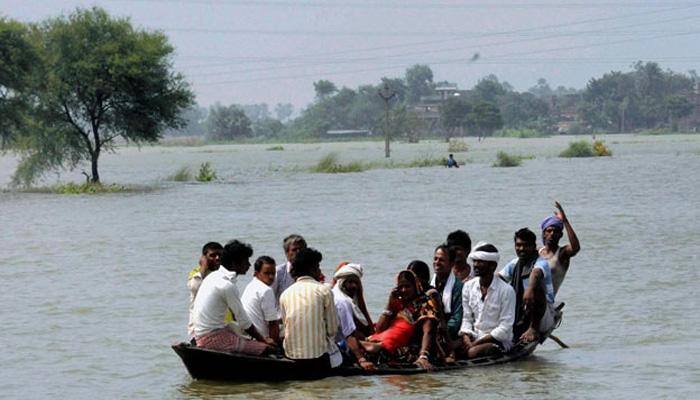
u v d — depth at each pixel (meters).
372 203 87.25
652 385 26.28
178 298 41.31
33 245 61.28
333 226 68.56
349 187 109.94
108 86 122.56
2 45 120.19
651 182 107.56
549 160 171.25
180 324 36.06
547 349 31.03
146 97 126.75
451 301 29.34
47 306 39.88
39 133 124.00
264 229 67.75
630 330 33.69
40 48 123.00
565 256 30.23
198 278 28.81
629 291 40.78
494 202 86.06
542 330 29.67
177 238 63.66
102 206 90.50
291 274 28.02
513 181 114.62
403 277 28.27
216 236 64.12
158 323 36.25
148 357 31.06
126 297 41.72
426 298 28.33
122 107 127.50
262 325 27.84
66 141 124.19
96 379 28.48
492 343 28.69
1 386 27.95
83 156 128.62
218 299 27.16
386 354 28.09
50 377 28.84
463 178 122.69
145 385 27.69
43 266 51.81
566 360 29.27
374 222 70.75
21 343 33.22
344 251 55.06
